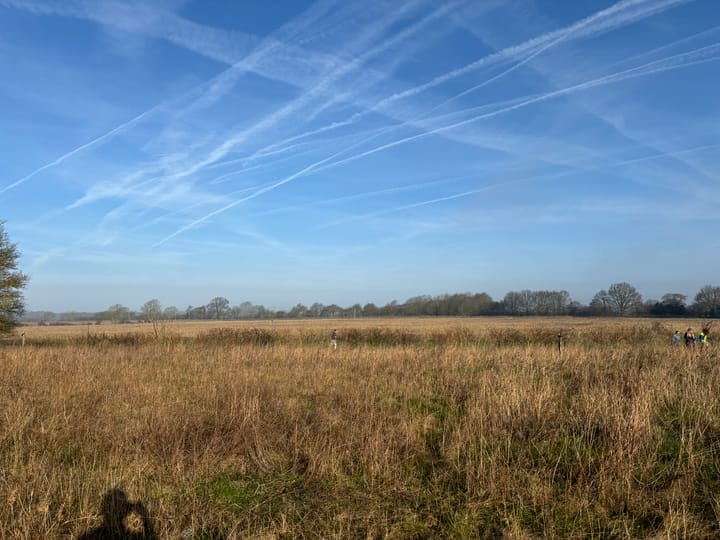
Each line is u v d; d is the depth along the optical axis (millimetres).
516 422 7422
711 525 4609
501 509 5117
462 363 14172
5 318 25688
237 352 18156
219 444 6992
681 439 6348
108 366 14758
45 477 5605
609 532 4656
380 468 6113
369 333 29078
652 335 28500
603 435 6539
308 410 8938
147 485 5785
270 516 5070
